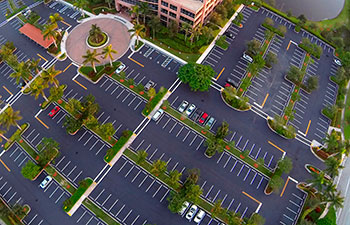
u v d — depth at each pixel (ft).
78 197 266.77
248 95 347.15
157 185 278.87
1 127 308.19
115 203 266.98
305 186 285.43
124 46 381.81
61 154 292.61
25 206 262.67
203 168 290.76
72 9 423.23
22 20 408.05
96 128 298.76
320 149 311.47
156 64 366.22
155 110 326.03
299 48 402.93
